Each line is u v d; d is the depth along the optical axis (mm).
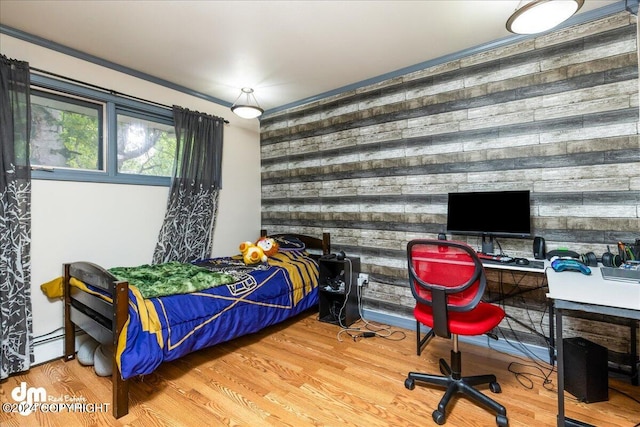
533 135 2393
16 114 2221
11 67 2199
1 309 2121
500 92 2527
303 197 3820
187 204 3301
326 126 3596
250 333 2732
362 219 3314
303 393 1959
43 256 2395
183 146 3271
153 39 2441
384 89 3145
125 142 2967
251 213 4133
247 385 2049
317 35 2412
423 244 1765
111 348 1817
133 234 2965
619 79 2102
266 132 4207
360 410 1793
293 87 3420
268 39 2463
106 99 2773
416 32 2385
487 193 2457
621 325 2078
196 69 2967
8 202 2172
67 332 2375
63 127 2584
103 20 2188
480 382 1899
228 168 3836
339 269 3336
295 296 3035
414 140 2959
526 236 2275
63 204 2510
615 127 2115
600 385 1842
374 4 2051
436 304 1717
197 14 2135
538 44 2373
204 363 2336
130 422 1706
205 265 3027
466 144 2680
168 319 2016
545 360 2324
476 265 1636
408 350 2539
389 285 3119
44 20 2176
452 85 2748
